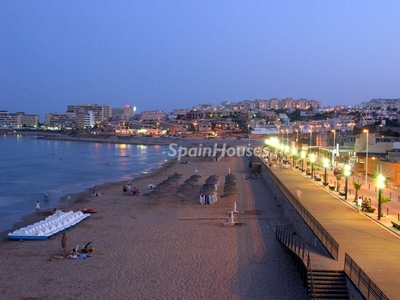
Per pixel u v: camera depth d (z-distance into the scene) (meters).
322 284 18.34
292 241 25.53
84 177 75.19
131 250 27.69
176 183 57.81
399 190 41.88
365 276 16.95
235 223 34.34
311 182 48.19
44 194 51.84
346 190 36.91
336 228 26.02
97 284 21.91
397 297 15.50
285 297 19.75
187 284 21.66
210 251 27.08
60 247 28.80
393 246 22.08
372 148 66.69
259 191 52.06
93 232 32.66
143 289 21.14
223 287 21.16
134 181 67.69
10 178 74.00
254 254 26.25
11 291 21.12
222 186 57.75
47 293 20.84
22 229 31.97
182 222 35.62
